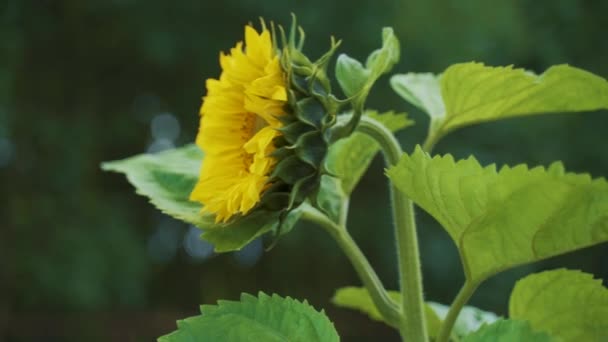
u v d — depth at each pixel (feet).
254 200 4.34
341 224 5.06
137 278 30.81
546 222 4.08
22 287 29.14
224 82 4.61
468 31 32.24
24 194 31.14
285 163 4.39
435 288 31.78
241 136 4.64
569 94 4.88
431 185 4.15
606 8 33.35
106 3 31.42
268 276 39.60
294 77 4.38
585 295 5.00
